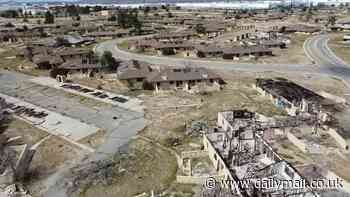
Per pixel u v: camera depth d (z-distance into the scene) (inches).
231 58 4392.2
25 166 1873.8
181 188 1555.1
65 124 2439.7
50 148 2076.8
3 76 3818.9
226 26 7706.7
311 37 6067.9
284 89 2812.5
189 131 2193.7
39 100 2977.4
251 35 6274.6
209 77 3184.1
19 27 7637.8
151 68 3754.9
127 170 1774.1
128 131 2293.3
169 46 4896.7
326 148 1841.8
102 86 3302.2
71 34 6697.8
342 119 2251.5
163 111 2615.7
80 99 2967.5
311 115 2209.6
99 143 2133.4
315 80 3326.8
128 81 3309.5
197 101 2807.6
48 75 3804.1
